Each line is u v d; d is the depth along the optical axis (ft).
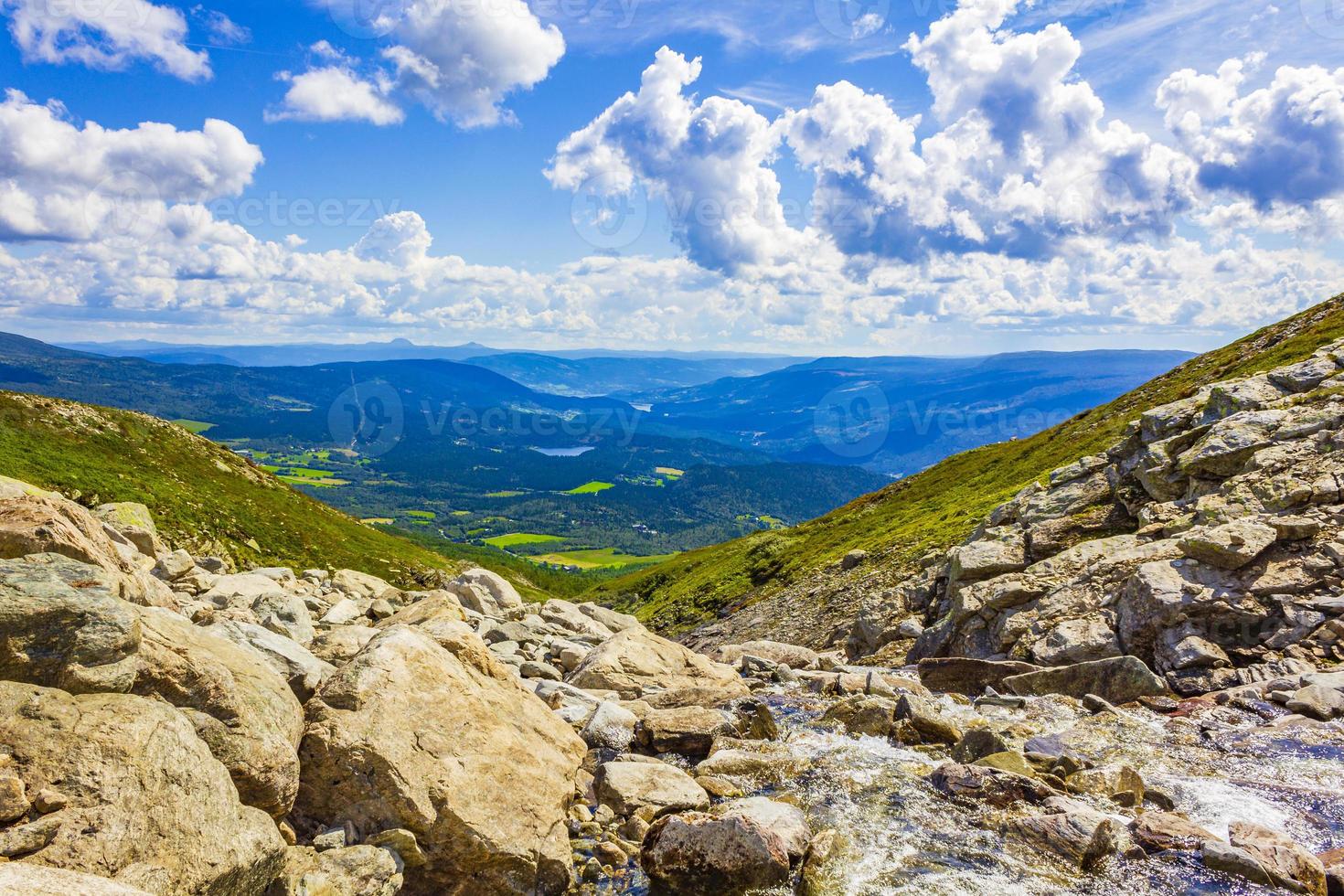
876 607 118.11
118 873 18.26
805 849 31.86
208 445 492.95
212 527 367.45
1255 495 74.79
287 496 491.31
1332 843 32.91
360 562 424.46
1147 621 65.16
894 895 28.89
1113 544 82.84
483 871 28.02
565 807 33.45
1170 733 47.34
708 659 68.39
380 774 27.48
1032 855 31.86
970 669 64.54
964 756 43.19
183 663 24.85
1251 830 32.45
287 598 56.03
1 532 26.45
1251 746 44.55
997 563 96.58
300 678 31.32
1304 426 81.20
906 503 375.86
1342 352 95.91
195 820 20.63
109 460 383.65
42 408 400.47
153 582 38.65
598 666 60.44
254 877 21.77
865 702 49.96
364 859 24.95
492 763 31.17
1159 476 92.79
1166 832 32.53
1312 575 62.54
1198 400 104.83
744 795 38.45
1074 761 40.86
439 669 33.65
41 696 20.56
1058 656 68.13
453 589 94.58
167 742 21.47
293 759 26.02
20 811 17.88
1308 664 55.93
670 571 482.28
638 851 32.68
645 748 45.19
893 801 37.35
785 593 263.08
